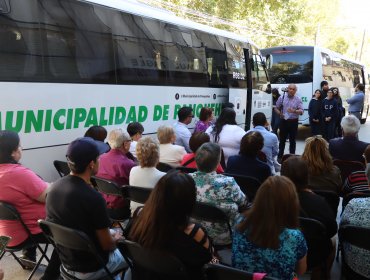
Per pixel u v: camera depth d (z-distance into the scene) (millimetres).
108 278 2896
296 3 24203
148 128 7012
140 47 6746
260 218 2398
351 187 4246
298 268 2549
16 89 4730
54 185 2799
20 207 3352
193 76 8250
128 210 4387
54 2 5250
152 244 2254
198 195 3412
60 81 5285
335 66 17172
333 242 3791
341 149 5055
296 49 14398
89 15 5781
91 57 5773
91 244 2584
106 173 4488
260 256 2404
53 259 3322
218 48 9211
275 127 12203
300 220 3098
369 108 24688
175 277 2320
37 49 4992
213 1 19609
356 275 3016
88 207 2678
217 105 9195
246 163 4477
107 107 6070
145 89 6848
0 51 4566
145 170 4035
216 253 3467
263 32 23344
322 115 11977
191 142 4727
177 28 7777
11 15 4703
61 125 5332
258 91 10750
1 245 2264
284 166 3285
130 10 6570
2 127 4590
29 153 4926
